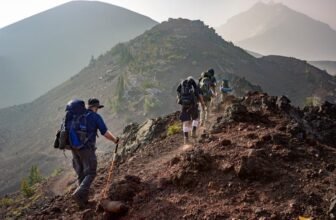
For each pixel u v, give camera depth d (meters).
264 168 6.14
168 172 7.10
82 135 6.59
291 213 5.13
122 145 18.38
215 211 5.48
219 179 6.28
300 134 8.02
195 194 6.10
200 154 6.80
